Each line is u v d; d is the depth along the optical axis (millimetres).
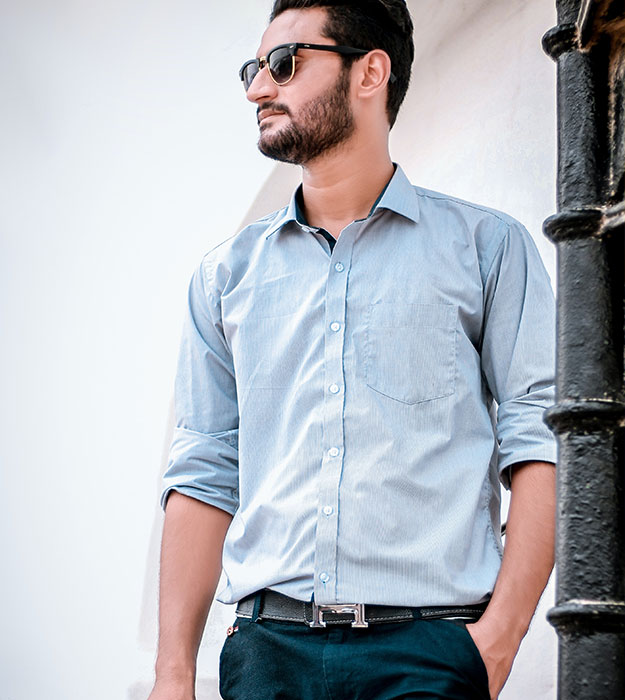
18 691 6973
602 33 1591
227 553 3090
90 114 7188
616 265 1565
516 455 2988
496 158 5508
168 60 6961
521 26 5430
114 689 6863
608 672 1450
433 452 2939
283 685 2855
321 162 3238
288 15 3332
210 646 6172
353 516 2887
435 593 2832
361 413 2963
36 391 7285
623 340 1547
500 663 2799
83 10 7148
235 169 6762
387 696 2762
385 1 3355
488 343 3137
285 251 3238
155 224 7020
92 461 7125
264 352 3148
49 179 7305
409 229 3162
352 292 3096
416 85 5789
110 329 7145
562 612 1482
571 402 1530
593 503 1502
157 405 6969
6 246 7398
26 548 7148
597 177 1586
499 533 3080
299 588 2885
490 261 3152
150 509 6926
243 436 3119
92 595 7016
